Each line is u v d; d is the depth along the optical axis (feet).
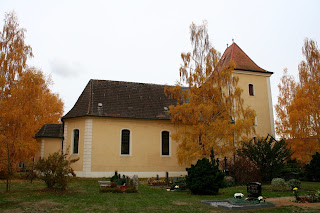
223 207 35.53
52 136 84.23
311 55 94.12
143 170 82.58
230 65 66.80
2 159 58.03
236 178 63.72
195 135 63.41
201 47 68.69
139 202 38.81
